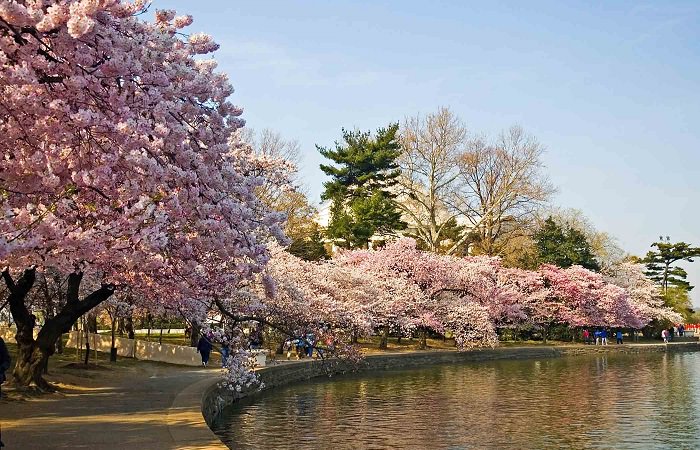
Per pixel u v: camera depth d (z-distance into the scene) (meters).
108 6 10.91
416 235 66.62
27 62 10.33
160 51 12.07
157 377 26.12
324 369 37.00
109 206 11.77
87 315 29.67
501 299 56.12
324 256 57.84
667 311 76.25
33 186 10.73
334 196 60.91
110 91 11.38
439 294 53.91
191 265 14.52
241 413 23.95
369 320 42.19
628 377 38.38
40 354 20.11
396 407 25.89
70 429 14.05
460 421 23.03
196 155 12.62
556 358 54.59
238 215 13.48
